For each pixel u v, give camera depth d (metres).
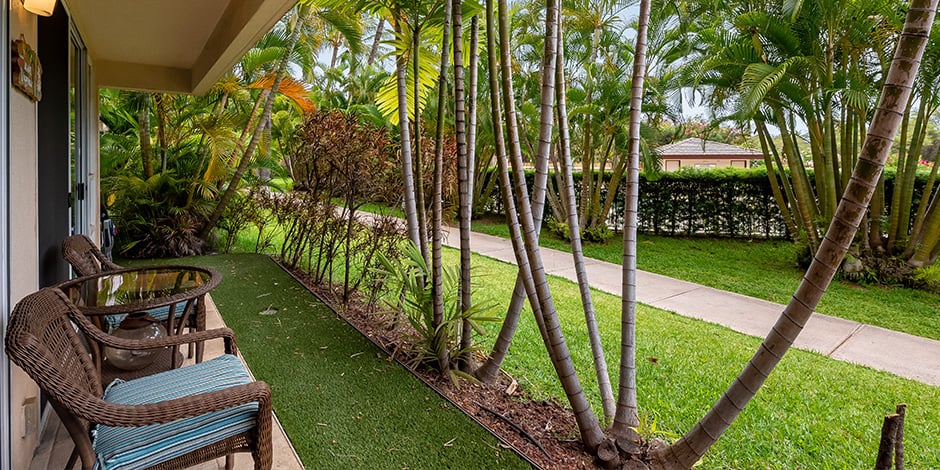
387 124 7.13
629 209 2.45
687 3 7.82
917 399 3.20
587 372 3.50
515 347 3.91
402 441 2.38
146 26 4.41
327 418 2.55
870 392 3.29
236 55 4.22
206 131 6.92
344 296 4.64
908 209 6.70
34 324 1.51
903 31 1.47
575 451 2.46
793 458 2.51
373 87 14.18
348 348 3.52
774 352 1.77
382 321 4.09
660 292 6.07
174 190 7.03
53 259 3.05
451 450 2.32
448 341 3.25
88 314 2.24
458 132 2.92
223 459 2.16
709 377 3.44
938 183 7.36
